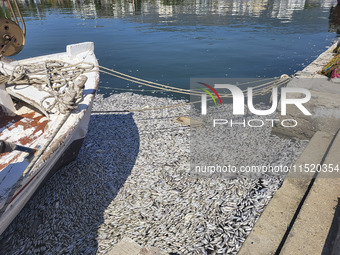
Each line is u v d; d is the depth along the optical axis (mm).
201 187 5723
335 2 46594
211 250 4293
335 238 3533
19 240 4719
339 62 7707
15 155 4277
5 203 3301
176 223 4871
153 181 6055
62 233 4805
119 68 15492
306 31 23609
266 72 14211
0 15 33031
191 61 16266
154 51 18438
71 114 4859
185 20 30188
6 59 6828
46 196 5559
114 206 5375
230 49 18438
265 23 27641
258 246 3787
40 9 41938
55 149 4117
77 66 6633
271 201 4578
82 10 40750
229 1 49812
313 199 4148
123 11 38812
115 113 9977
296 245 3498
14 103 6062
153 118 9422
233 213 4945
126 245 4312
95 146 7488
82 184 5914
